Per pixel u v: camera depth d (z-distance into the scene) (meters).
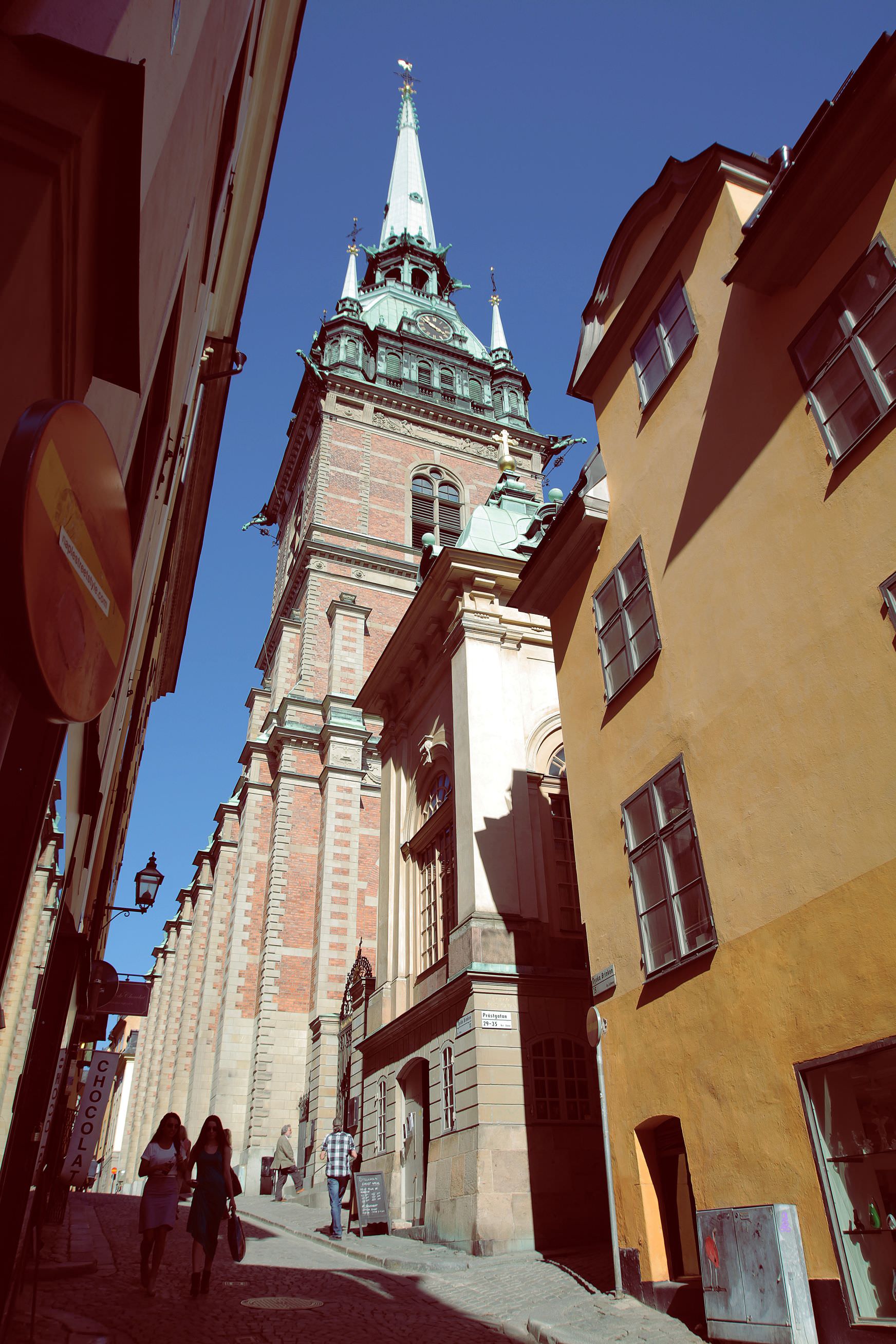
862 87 8.27
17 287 2.98
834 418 8.81
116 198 3.72
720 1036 8.91
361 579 45.53
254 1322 8.29
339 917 34.28
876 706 7.71
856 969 7.45
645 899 10.77
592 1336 8.27
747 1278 7.65
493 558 20.25
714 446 10.66
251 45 10.53
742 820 9.13
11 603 2.91
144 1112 50.41
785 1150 7.82
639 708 11.48
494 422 55.94
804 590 8.80
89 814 9.66
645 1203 9.80
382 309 62.91
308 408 54.53
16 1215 6.73
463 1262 12.80
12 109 3.09
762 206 9.41
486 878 17.08
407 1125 18.30
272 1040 33.00
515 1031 15.58
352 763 38.00
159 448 7.39
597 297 14.23
